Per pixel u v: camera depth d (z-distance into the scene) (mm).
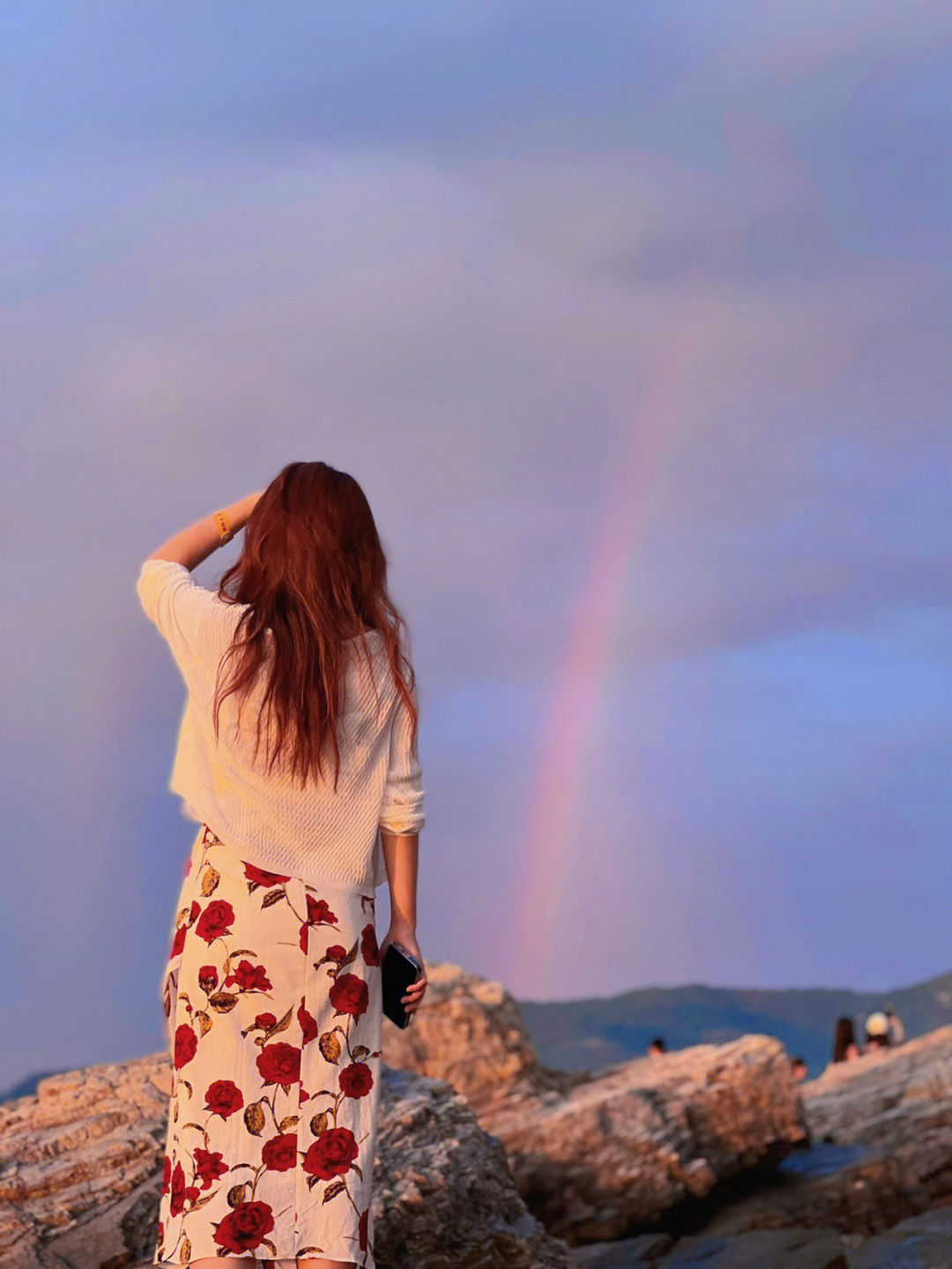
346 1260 2596
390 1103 5480
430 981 12391
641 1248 9891
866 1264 9164
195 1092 2621
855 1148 12219
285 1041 2637
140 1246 4012
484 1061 11789
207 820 2672
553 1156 10531
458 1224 4750
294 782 2658
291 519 2764
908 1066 15859
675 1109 11203
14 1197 4219
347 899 2707
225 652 2699
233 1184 2572
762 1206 10758
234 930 2633
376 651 2779
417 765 2826
